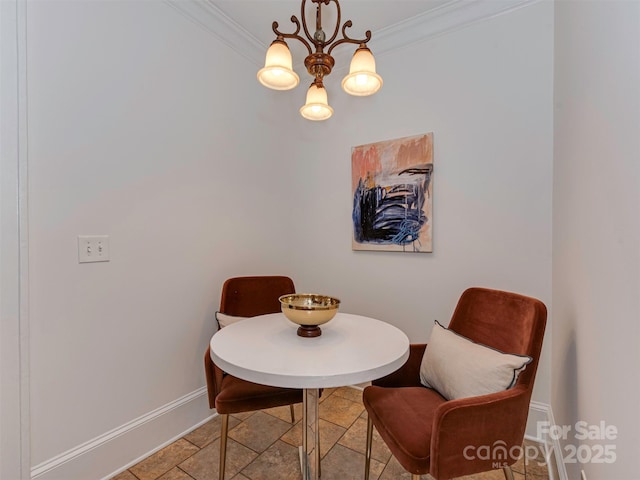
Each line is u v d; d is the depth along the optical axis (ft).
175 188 5.90
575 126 3.84
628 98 2.20
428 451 3.30
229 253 7.06
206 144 6.52
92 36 4.64
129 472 4.92
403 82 7.11
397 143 7.15
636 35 2.06
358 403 7.09
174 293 5.87
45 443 4.14
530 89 5.73
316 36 4.08
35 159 4.04
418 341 6.97
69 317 4.38
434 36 6.70
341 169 8.12
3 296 3.77
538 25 5.65
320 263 8.55
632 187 2.13
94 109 4.66
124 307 5.06
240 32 7.06
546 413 5.60
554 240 5.32
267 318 5.31
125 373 5.07
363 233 7.70
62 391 4.31
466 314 4.89
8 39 3.79
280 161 8.59
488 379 3.57
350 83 4.38
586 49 3.34
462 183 6.41
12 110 3.82
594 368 2.95
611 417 2.50
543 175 5.62
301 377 3.05
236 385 4.72
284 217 8.71
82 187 4.52
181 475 4.86
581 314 3.46
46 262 4.15
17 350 3.88
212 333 6.60
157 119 5.58
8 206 3.80
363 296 7.80
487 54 6.14
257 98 7.84
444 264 6.63
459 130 6.44
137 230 5.25
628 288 2.19
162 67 5.65
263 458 5.26
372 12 6.49
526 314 3.95
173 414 5.78
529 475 4.86
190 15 6.14
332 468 5.01
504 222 5.98
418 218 6.88
